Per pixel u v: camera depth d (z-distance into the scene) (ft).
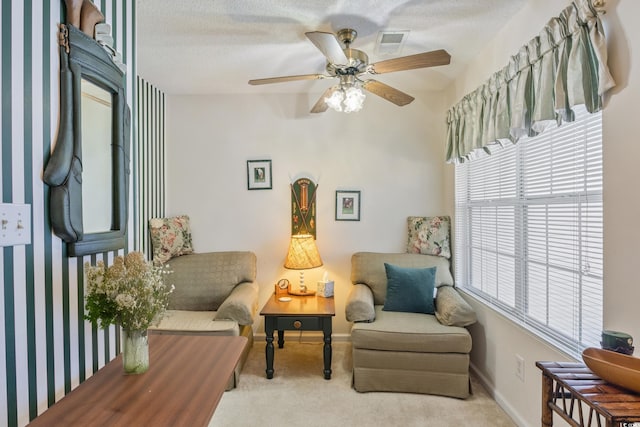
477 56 8.67
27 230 3.24
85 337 4.09
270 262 11.53
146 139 10.10
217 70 9.41
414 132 11.41
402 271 9.73
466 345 7.97
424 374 8.11
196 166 11.51
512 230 7.57
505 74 6.86
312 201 11.43
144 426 2.96
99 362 4.36
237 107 11.50
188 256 10.84
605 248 4.66
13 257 3.11
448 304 8.61
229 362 4.18
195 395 3.45
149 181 10.29
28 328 3.26
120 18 4.87
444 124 11.28
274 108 11.47
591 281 5.30
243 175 11.52
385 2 6.35
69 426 2.96
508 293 7.74
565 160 5.86
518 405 6.99
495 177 8.34
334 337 11.44
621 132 4.42
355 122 11.44
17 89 3.14
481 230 9.11
